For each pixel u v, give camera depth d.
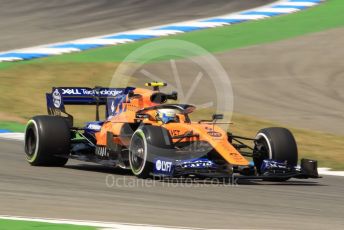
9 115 59.69
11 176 33.94
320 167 43.41
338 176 39.53
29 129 38.59
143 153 33.28
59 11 113.94
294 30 99.56
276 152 34.62
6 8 116.50
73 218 24.00
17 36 97.56
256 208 27.39
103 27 103.25
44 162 38.12
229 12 113.38
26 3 119.88
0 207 25.58
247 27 102.19
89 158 37.00
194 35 97.19
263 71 80.62
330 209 28.12
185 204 27.53
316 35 96.19
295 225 24.05
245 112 64.88
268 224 24.05
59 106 40.00
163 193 30.03
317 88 74.75
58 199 27.70
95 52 87.25
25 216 24.06
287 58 85.81
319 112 66.12
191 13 112.69
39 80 73.38
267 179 35.78
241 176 32.66
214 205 27.59
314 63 83.69
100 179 33.94
